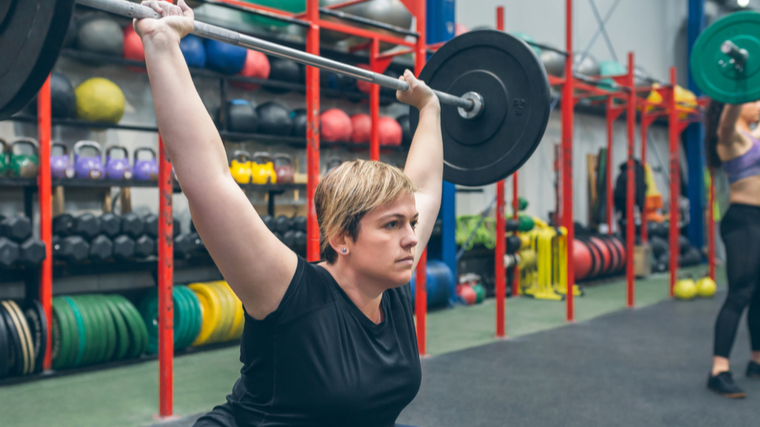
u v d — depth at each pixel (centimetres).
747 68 239
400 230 76
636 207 727
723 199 812
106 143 365
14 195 339
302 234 380
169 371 232
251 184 370
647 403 246
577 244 591
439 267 469
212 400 253
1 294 323
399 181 76
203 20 377
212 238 70
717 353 261
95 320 298
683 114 716
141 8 75
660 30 854
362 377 77
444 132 146
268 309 75
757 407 240
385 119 452
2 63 77
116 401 252
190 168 69
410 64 497
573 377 285
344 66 112
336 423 78
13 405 246
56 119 311
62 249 303
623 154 784
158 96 69
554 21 670
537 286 557
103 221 317
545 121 128
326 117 414
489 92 137
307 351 75
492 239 524
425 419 228
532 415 232
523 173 628
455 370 297
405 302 88
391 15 387
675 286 530
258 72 379
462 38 141
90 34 314
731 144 260
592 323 417
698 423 223
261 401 80
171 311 232
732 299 260
